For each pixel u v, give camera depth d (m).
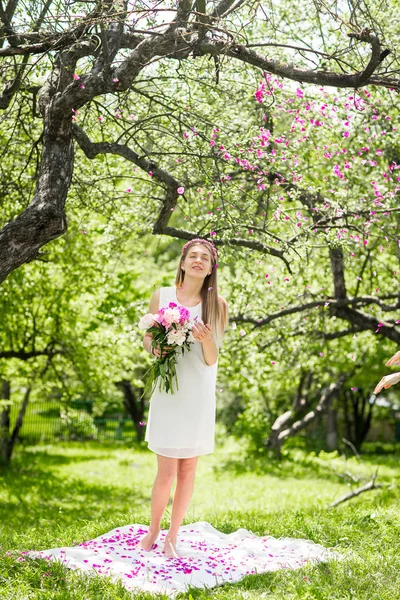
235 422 23.05
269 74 7.32
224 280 11.78
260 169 7.09
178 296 5.32
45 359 16.05
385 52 5.62
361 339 15.10
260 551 5.31
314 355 13.66
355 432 29.20
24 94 7.57
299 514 6.51
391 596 4.24
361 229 8.20
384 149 9.17
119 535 5.61
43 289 14.16
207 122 6.70
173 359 5.05
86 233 11.14
